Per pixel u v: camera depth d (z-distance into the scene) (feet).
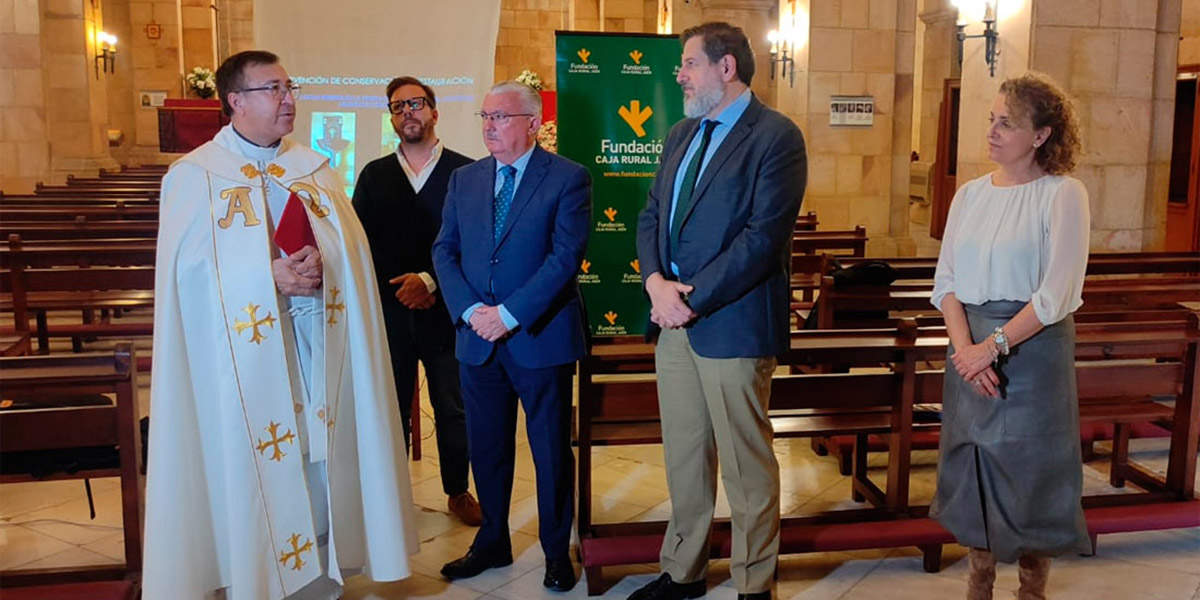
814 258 22.94
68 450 10.78
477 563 11.49
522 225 10.61
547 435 10.89
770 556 10.33
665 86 16.47
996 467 9.36
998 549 9.45
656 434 11.91
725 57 9.55
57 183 42.34
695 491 10.46
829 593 11.07
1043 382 9.20
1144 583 11.23
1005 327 9.10
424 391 19.80
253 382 9.43
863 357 11.71
